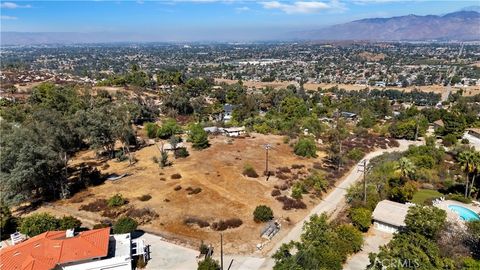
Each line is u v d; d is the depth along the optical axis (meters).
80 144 70.56
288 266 32.25
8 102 112.94
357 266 36.81
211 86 193.50
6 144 46.59
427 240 34.81
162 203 49.56
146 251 37.81
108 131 67.88
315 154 74.31
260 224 44.81
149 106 116.56
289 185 57.28
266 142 82.88
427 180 60.88
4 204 45.00
